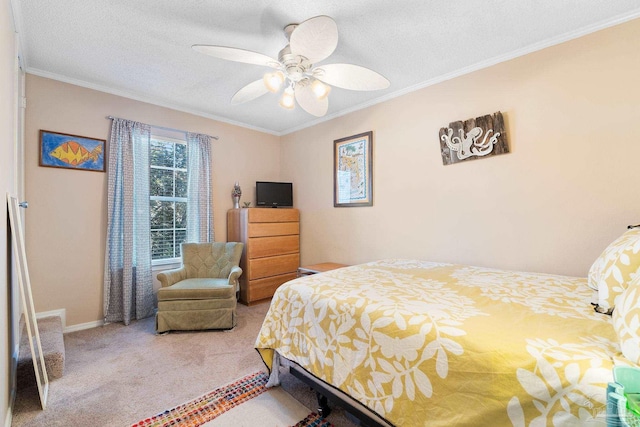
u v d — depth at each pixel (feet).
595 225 6.29
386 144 10.13
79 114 8.94
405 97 9.59
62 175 8.66
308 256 13.09
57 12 5.84
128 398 5.53
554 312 3.90
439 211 8.79
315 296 5.03
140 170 9.95
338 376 4.28
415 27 6.35
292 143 13.87
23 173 7.91
